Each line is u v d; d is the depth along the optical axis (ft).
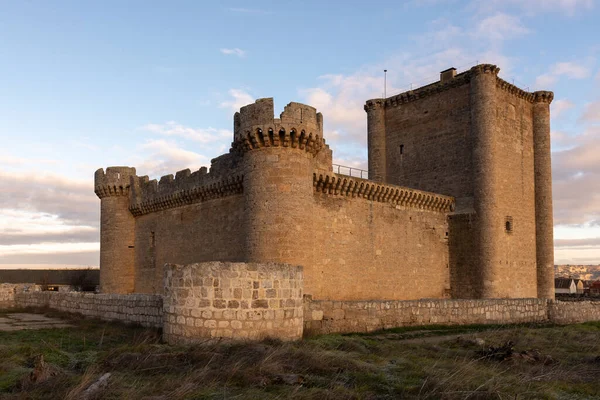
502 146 142.92
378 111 163.22
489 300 89.30
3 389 35.63
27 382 36.19
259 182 94.27
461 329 79.97
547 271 149.48
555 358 54.60
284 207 92.89
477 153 137.08
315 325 67.36
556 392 39.17
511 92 148.97
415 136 154.51
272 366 40.63
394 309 76.33
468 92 142.61
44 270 243.81
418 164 152.56
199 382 37.14
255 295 52.11
